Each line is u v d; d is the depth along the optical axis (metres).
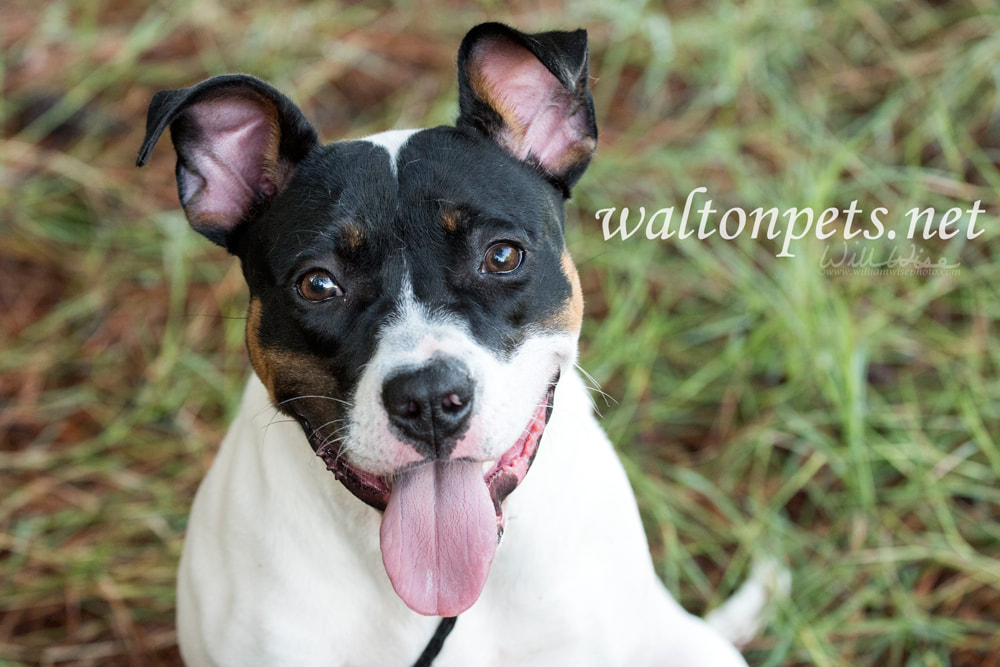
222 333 5.70
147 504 5.02
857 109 6.58
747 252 5.73
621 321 5.41
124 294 5.91
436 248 2.90
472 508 2.93
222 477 3.38
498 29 3.02
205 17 7.11
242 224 3.25
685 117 6.61
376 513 3.12
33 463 5.12
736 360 5.33
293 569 3.15
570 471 3.24
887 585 4.57
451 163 2.97
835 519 4.86
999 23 6.58
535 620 3.27
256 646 3.20
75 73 6.84
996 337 5.45
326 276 2.92
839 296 5.48
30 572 4.75
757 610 4.44
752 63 6.60
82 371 5.61
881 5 6.95
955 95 6.34
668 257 5.92
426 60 7.02
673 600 4.11
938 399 5.16
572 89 2.90
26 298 5.91
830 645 4.38
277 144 3.10
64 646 4.52
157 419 5.37
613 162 6.22
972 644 4.38
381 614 3.22
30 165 6.41
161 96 2.96
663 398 5.38
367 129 6.59
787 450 5.19
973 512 4.88
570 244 5.92
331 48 6.96
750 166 6.29
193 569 3.34
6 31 7.12
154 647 4.52
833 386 5.00
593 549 3.31
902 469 4.89
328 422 2.91
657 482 5.03
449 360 2.75
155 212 6.18
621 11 6.89
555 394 3.16
